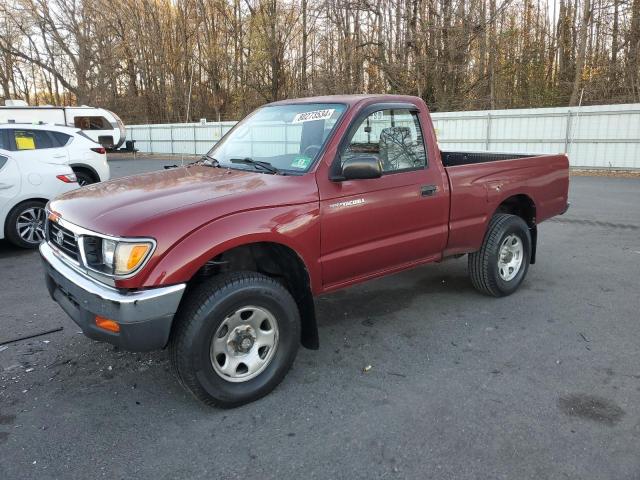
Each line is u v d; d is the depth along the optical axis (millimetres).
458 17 23766
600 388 3373
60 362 3830
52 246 3576
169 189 3354
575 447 2770
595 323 4457
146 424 3055
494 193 4734
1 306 5008
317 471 2627
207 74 39031
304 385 3479
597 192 12453
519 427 2955
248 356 3227
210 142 27172
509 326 4418
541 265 6258
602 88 24188
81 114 24078
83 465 2688
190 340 2951
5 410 3197
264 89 33375
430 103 25453
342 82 28078
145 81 41844
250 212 3133
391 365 3748
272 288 3236
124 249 2791
